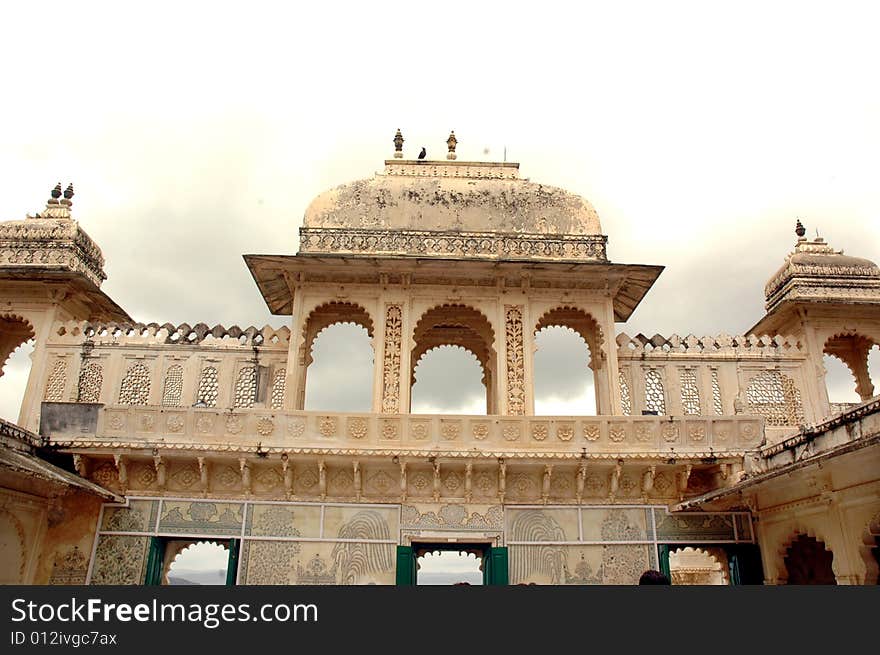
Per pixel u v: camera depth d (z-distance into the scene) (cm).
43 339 1322
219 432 1055
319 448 1027
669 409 1297
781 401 1330
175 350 1316
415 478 1070
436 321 1473
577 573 1041
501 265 1205
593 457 1040
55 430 1053
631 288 1311
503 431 1073
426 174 1365
